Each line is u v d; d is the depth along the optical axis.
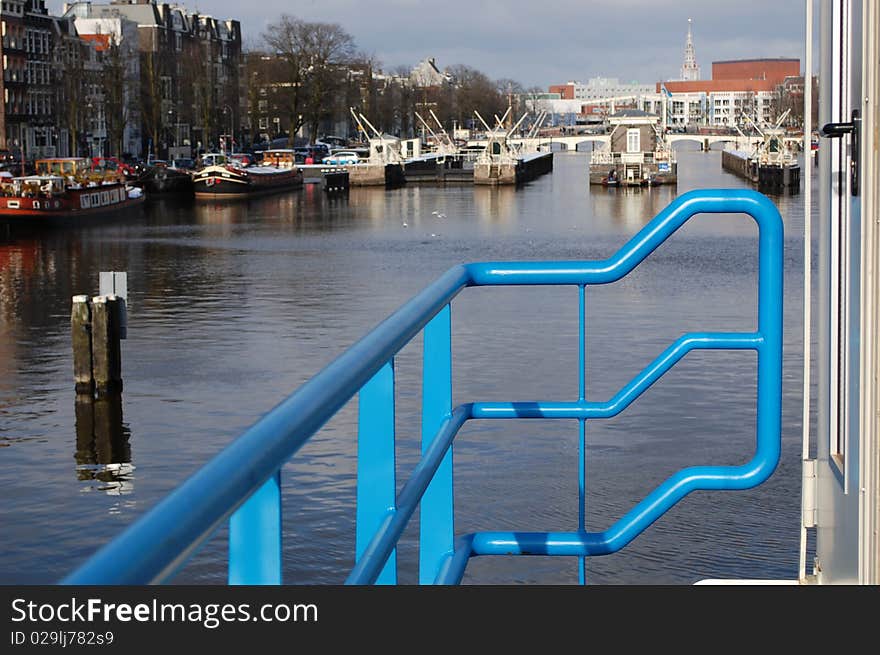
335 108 156.75
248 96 155.12
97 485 21.72
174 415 26.89
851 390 4.21
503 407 4.04
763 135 121.50
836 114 4.43
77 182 88.56
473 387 29.39
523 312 40.16
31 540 19.08
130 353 34.41
